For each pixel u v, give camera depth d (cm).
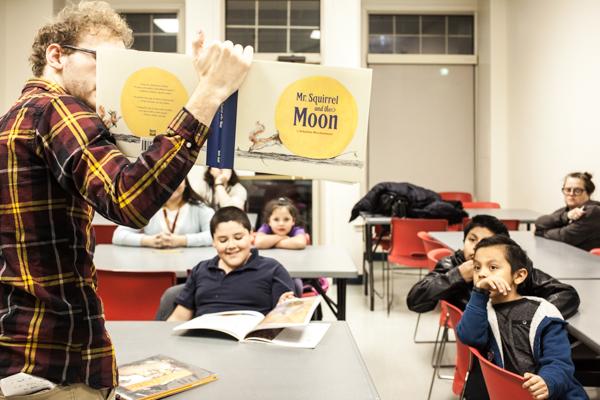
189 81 91
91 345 88
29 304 84
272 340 151
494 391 145
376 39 623
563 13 464
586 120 432
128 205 73
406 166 633
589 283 216
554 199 487
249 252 212
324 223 535
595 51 418
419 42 624
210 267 210
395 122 629
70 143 78
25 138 81
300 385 123
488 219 222
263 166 95
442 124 631
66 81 92
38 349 84
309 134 95
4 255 83
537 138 518
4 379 82
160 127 92
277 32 559
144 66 91
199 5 528
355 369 132
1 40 539
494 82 590
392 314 419
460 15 625
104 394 92
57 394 86
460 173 636
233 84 84
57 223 84
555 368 146
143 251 302
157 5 573
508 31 581
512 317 166
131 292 236
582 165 439
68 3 97
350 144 96
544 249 296
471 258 220
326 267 262
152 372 127
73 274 86
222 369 133
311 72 94
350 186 525
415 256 415
